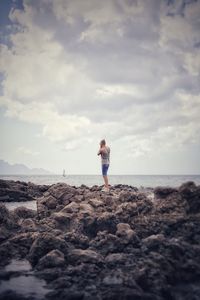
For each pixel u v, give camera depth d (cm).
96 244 909
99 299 582
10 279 704
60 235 963
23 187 2931
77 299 594
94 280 675
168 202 1095
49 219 1164
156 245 812
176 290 651
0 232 1009
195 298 609
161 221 1010
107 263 761
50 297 603
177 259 744
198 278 705
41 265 764
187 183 1127
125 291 599
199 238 898
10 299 598
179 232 948
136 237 880
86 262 759
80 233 1038
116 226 1038
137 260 763
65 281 665
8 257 866
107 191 1634
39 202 1454
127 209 1094
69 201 1438
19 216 1382
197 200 1072
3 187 2811
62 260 763
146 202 1141
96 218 1062
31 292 628
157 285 634
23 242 930
